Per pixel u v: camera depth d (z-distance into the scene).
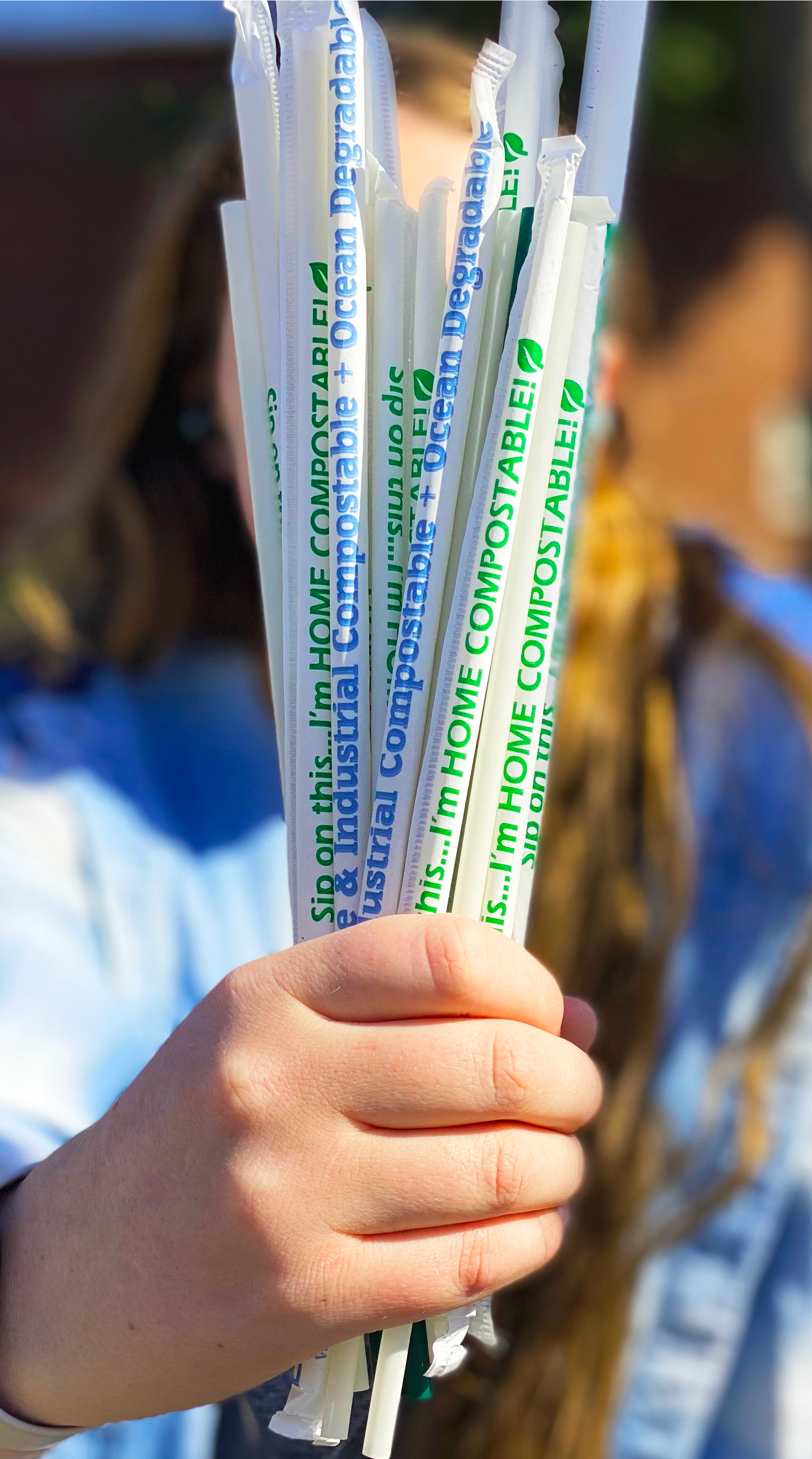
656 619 1.24
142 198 3.74
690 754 1.24
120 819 1.18
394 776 0.53
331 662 0.55
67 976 0.94
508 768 0.53
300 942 0.56
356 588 0.54
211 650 1.39
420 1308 0.50
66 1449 0.91
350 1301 0.49
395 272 0.54
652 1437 1.15
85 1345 0.53
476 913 0.53
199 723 1.32
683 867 1.19
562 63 0.54
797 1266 1.21
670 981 1.19
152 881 1.15
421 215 0.54
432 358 0.54
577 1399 1.06
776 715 1.27
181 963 1.13
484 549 0.51
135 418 1.35
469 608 0.51
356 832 0.54
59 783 1.17
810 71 1.71
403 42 0.76
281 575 0.58
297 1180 0.49
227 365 1.06
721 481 1.76
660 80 2.01
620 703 1.20
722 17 1.96
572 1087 0.51
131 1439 0.93
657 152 1.84
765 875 1.23
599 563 1.22
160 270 1.30
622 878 1.18
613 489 1.26
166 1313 0.51
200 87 3.39
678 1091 1.18
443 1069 0.49
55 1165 0.58
